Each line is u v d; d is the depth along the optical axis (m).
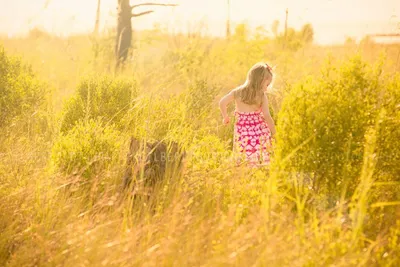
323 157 4.34
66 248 3.81
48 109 7.80
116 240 3.78
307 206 4.30
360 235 3.81
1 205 4.31
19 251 3.79
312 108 4.36
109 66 12.88
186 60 12.35
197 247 3.67
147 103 7.12
